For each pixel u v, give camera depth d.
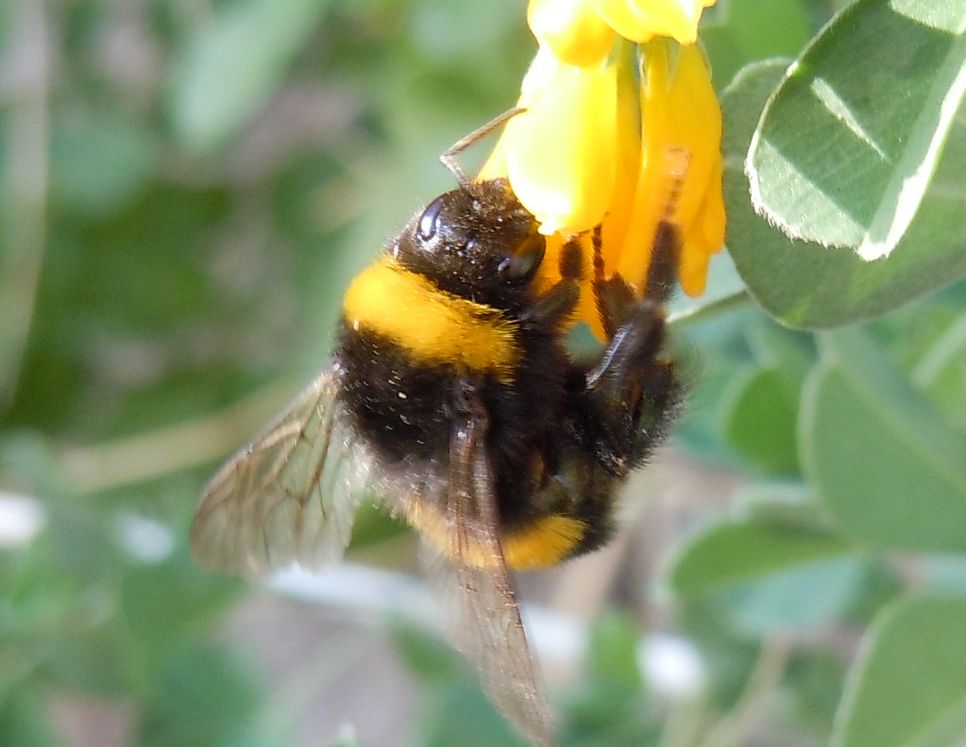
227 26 0.16
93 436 0.19
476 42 0.14
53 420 0.20
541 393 0.09
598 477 0.09
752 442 0.10
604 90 0.08
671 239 0.08
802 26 0.08
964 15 0.07
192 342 0.20
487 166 0.09
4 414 0.19
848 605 0.12
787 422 0.10
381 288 0.09
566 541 0.09
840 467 0.10
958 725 0.09
